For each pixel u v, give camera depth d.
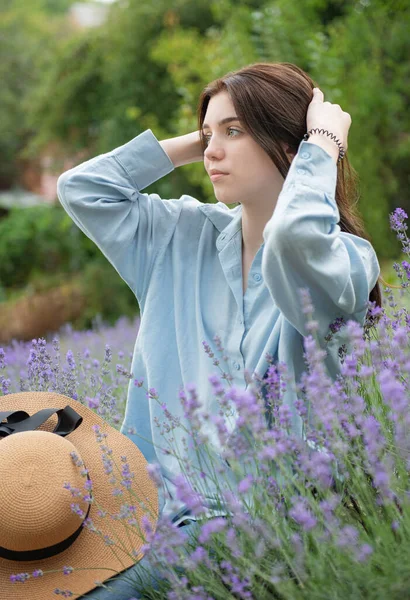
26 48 17.05
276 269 1.59
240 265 1.87
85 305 10.20
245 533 1.38
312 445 1.58
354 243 1.74
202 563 1.40
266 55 6.95
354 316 1.72
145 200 2.05
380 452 1.32
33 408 1.83
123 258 2.01
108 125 10.17
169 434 1.91
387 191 7.32
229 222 1.96
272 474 1.50
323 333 1.69
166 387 1.93
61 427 1.77
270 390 1.57
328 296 1.64
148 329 1.97
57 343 2.25
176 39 8.20
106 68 10.35
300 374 1.75
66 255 12.35
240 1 8.36
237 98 1.76
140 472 1.75
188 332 1.92
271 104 1.77
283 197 1.61
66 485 1.50
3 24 17.09
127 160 2.02
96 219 1.97
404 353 1.44
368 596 1.21
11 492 1.54
